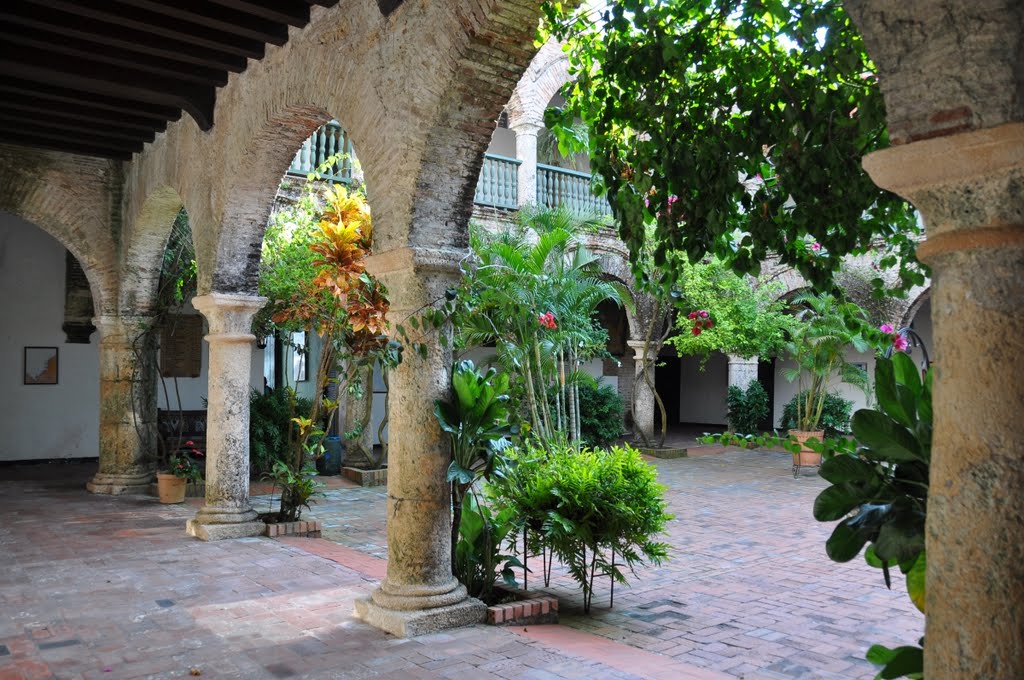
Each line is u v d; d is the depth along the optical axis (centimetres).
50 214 1103
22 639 511
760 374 2270
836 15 368
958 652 232
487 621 550
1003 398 230
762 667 497
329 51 619
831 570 754
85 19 666
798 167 387
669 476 1418
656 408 2627
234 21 648
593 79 430
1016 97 229
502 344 1002
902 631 571
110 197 1145
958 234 240
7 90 812
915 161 246
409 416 540
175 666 463
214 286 824
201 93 822
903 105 250
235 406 856
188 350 1659
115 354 1160
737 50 404
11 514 976
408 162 533
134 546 793
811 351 1471
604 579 715
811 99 380
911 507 268
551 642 509
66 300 1584
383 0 549
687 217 404
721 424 2506
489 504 780
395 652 485
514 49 498
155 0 608
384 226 557
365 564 726
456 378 545
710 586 695
